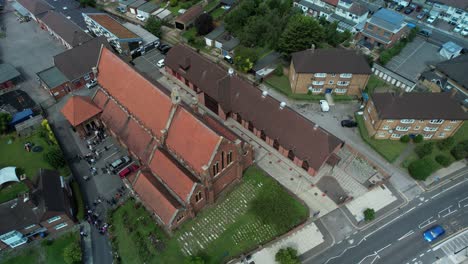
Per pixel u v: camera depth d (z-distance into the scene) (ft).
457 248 186.91
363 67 260.42
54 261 177.17
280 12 352.49
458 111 227.20
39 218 172.04
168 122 186.70
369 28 327.88
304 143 209.15
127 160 220.64
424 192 212.43
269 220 192.65
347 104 272.51
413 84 281.13
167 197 180.65
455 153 227.40
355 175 217.97
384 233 192.24
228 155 182.70
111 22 326.65
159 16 357.61
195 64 263.29
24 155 224.94
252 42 314.76
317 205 202.28
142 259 176.96
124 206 199.31
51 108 263.90
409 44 338.75
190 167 184.14
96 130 240.94
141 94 203.41
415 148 237.86
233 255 179.52
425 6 382.42
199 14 353.31
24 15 362.33
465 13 352.49
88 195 205.67
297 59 267.59
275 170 219.00
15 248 180.65
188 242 183.52
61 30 320.09
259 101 230.07
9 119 240.53
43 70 278.67
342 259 181.16
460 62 288.92
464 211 203.21
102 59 226.99
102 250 182.19
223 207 199.31
